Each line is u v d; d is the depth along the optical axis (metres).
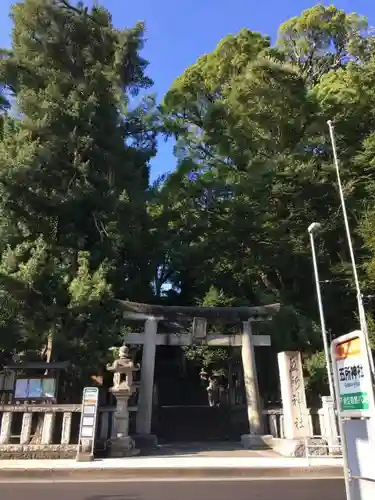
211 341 16.53
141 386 15.66
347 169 19.53
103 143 15.92
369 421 4.63
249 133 22.12
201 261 22.47
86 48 16.86
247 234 21.12
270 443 14.40
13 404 11.96
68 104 15.24
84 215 15.33
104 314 13.98
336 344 5.38
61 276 13.68
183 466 9.92
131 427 15.70
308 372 17.22
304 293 21.48
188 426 20.58
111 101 16.72
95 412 11.42
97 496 7.37
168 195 21.73
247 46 25.59
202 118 24.95
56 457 11.19
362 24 26.16
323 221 20.16
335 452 12.16
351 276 18.89
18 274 12.73
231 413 20.33
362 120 21.00
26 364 12.50
